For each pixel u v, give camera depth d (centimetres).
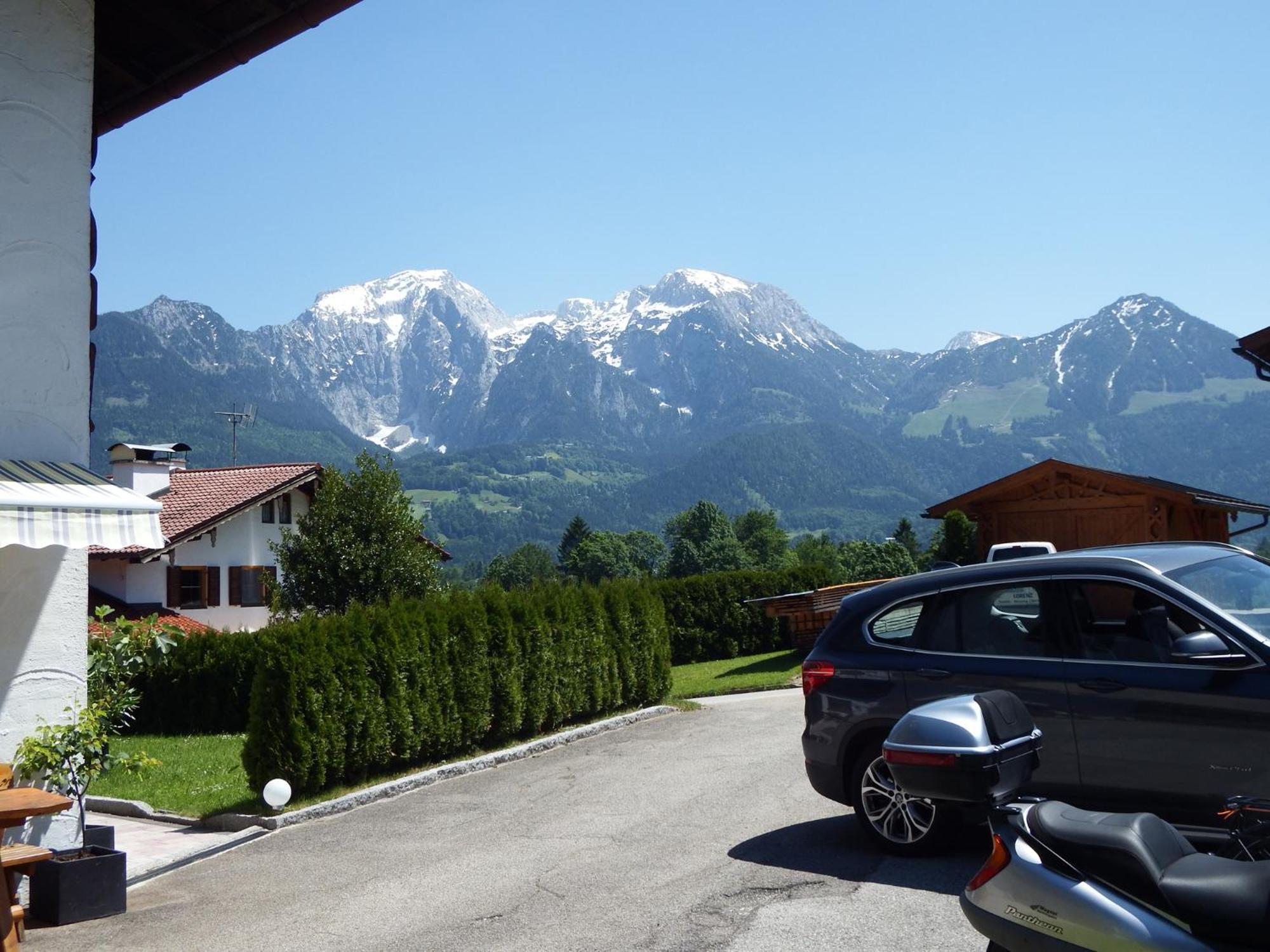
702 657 2856
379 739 1159
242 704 1919
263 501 4094
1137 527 2131
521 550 19262
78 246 793
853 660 747
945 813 694
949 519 2911
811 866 706
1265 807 414
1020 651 679
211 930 665
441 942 611
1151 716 614
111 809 1109
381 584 2972
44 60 777
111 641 913
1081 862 385
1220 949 349
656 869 730
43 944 653
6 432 745
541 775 1177
